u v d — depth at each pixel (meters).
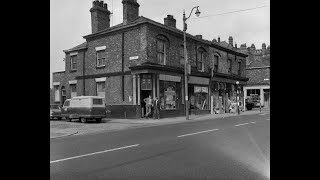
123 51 24.42
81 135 13.89
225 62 33.66
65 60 30.03
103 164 6.93
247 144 9.50
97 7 27.08
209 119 22.28
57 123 20.81
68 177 5.79
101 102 21.67
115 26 25.97
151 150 8.72
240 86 36.78
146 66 22.41
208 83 30.28
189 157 7.61
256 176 5.70
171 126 16.70
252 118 21.75
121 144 10.13
